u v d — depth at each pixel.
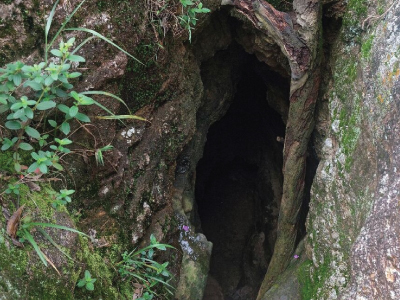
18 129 1.53
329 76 2.42
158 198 2.29
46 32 1.47
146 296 1.84
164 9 2.12
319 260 2.19
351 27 2.17
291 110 2.36
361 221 1.81
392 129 1.55
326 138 2.26
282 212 2.53
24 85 1.33
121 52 1.91
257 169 4.40
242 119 4.14
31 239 1.36
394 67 1.61
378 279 1.54
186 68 2.52
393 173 1.51
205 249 2.62
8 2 1.58
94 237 1.87
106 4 1.85
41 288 1.38
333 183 2.11
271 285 2.56
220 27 2.68
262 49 2.61
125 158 2.05
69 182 1.77
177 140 2.46
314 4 2.16
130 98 2.10
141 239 2.15
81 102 1.43
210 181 4.62
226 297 4.07
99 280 1.68
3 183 1.46
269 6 2.22
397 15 1.71
